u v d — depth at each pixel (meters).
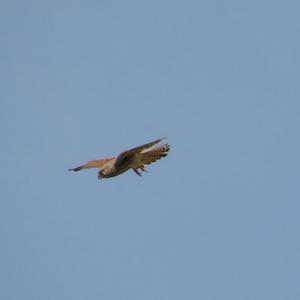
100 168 36.84
